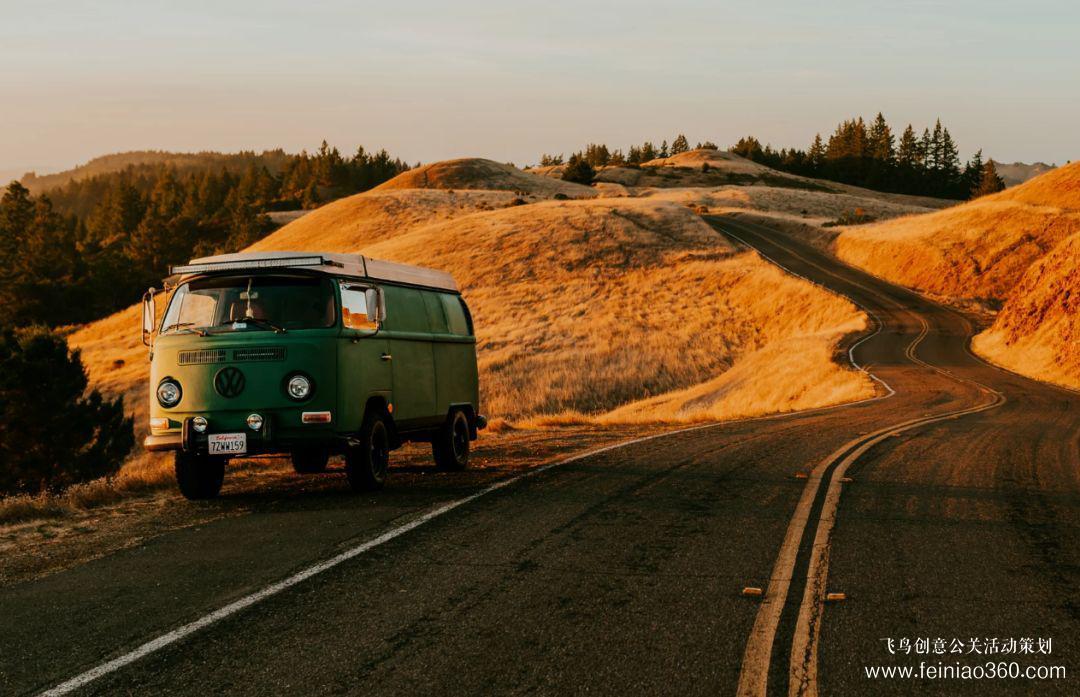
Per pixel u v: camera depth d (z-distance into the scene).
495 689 4.07
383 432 9.91
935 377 39.94
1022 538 7.16
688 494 9.09
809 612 5.21
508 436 17.16
